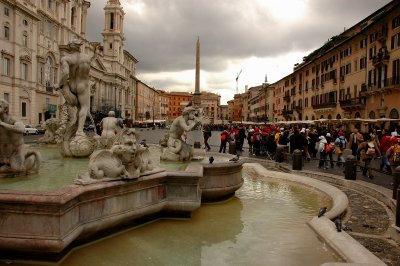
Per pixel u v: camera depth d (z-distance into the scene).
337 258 5.35
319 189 11.05
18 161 6.46
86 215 5.23
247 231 6.58
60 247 4.46
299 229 6.83
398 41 33.94
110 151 5.68
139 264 4.87
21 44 49.62
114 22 105.88
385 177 14.01
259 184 12.09
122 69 111.38
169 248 5.54
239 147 24.75
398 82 33.62
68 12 67.31
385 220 7.82
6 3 45.72
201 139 23.81
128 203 5.99
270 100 102.06
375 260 4.95
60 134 13.16
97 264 4.81
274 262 5.13
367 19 46.88
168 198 6.93
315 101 61.41
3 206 4.48
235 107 193.62
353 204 9.47
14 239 4.45
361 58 43.19
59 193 4.58
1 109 6.21
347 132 34.25
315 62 60.91
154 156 10.76
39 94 55.94
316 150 24.33
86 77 9.73
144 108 153.75
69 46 9.62
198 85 43.22
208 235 6.24
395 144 13.05
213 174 8.49
